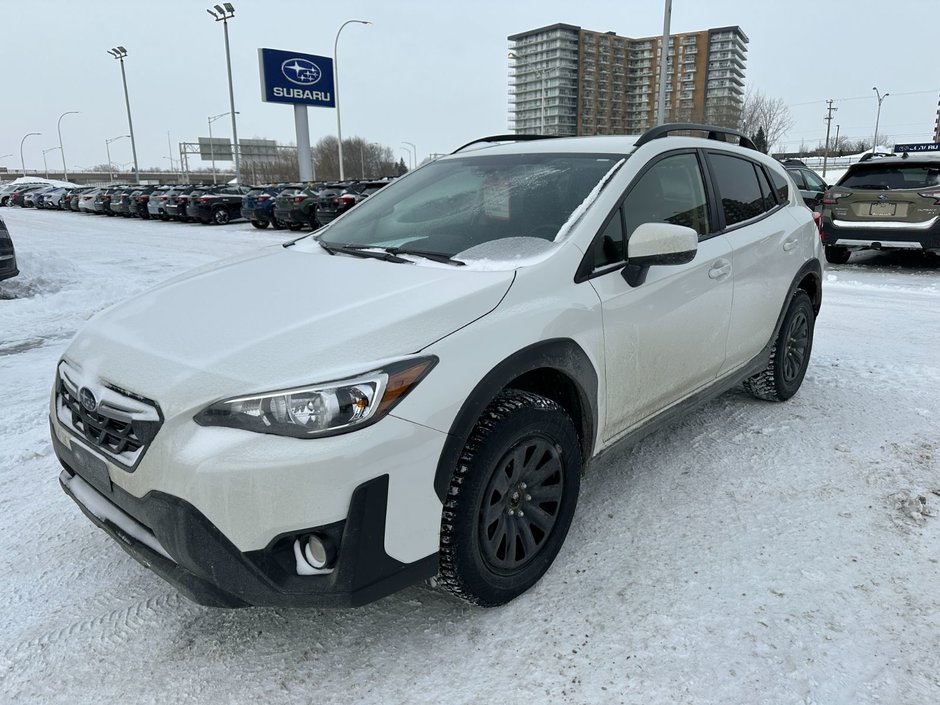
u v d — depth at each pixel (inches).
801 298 164.9
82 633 93.0
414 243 119.1
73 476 99.5
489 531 90.3
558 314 96.1
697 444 146.0
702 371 131.0
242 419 75.7
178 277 119.1
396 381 78.3
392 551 80.0
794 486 126.9
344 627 92.8
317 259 115.0
